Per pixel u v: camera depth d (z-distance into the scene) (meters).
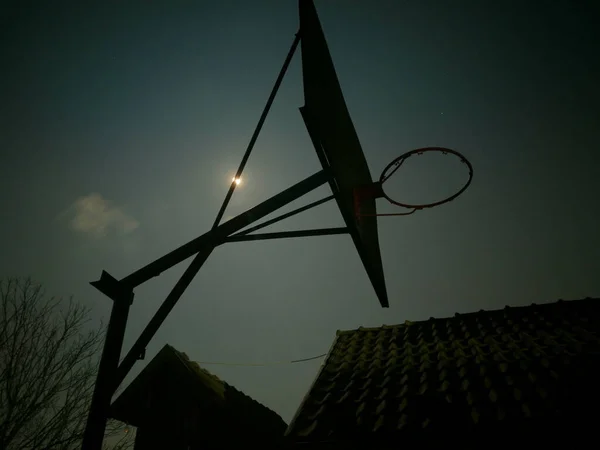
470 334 8.60
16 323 8.87
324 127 4.60
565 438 5.29
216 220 5.46
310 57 4.74
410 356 8.19
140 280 5.29
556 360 6.65
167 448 9.43
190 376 10.06
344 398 7.07
